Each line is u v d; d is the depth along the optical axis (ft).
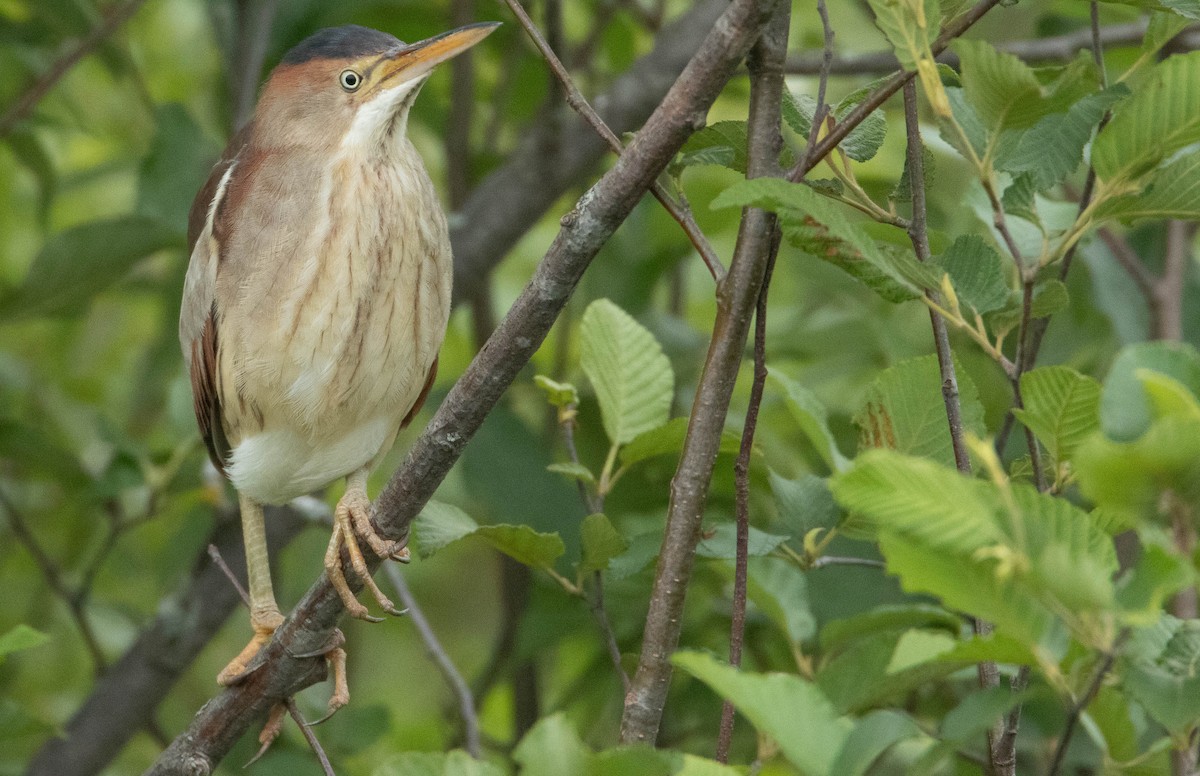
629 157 14.46
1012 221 20.07
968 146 13.69
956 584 10.59
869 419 17.66
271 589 24.72
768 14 13.73
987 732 15.24
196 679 38.01
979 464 17.44
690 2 42.24
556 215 41.11
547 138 30.55
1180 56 13.15
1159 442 9.80
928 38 13.21
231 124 31.63
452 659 38.63
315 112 23.47
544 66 34.47
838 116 16.28
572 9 41.11
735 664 15.40
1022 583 10.33
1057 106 13.55
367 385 23.43
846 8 39.47
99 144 40.09
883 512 10.45
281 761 26.71
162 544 37.11
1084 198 15.57
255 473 24.07
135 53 39.55
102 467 33.27
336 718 28.19
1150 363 11.53
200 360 24.40
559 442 31.68
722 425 15.21
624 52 36.78
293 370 23.08
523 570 30.89
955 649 11.19
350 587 19.62
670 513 15.39
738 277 14.84
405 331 23.43
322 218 22.95
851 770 11.02
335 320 22.89
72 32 31.86
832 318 30.86
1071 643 11.61
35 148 32.42
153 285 34.53
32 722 20.36
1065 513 10.76
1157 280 27.40
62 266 27.50
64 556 34.63
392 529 17.30
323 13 32.53
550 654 34.42
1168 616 12.76
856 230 12.92
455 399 16.08
